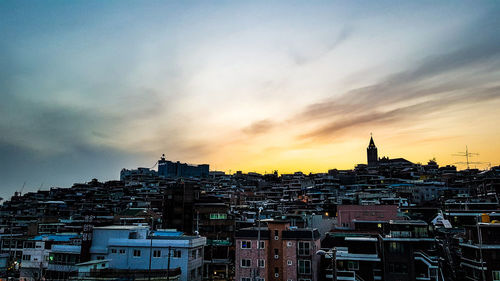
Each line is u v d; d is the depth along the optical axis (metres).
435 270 56.09
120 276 50.06
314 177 193.75
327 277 58.41
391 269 55.78
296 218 85.31
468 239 60.62
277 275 57.59
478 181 130.75
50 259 60.47
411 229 57.72
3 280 71.19
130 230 59.59
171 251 56.59
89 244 58.84
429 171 189.88
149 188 160.88
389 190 137.38
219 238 87.38
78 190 180.75
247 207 118.62
